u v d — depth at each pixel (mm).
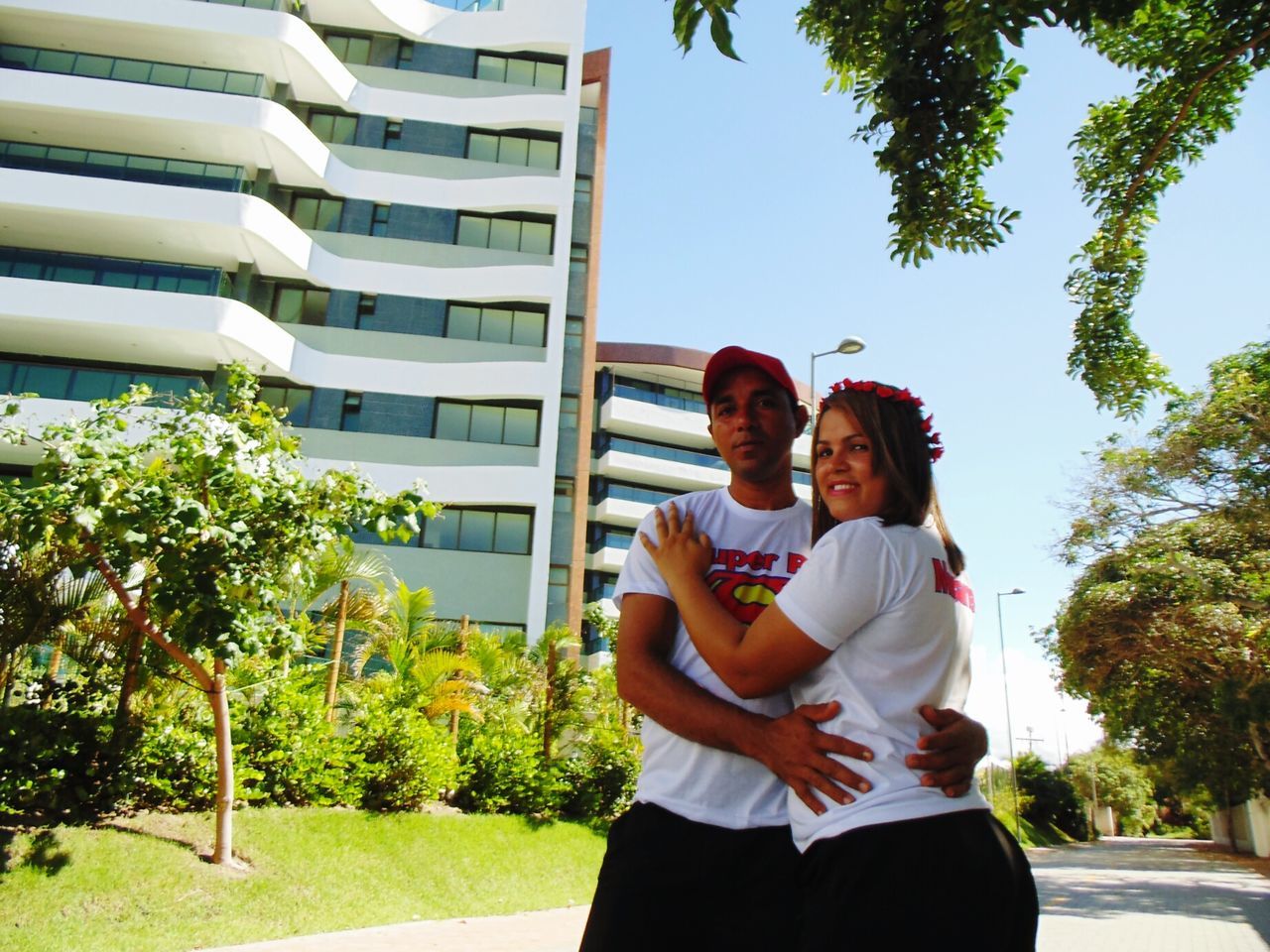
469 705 14766
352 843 11062
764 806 2109
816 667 1889
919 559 1829
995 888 1663
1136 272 6707
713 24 3090
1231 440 17953
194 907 8117
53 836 8180
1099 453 20625
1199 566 18641
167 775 9766
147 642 9469
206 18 26188
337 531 8828
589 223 30094
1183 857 42312
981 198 5234
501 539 26156
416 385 26766
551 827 15188
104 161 25234
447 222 28844
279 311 27062
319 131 29141
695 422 43062
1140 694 26469
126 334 23891
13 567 8234
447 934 8938
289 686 11781
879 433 1962
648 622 2238
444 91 30469
